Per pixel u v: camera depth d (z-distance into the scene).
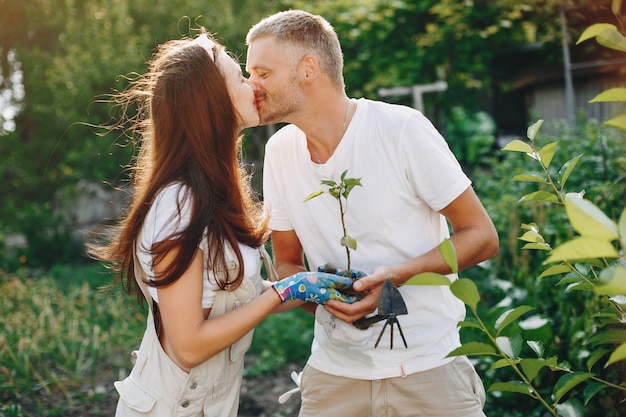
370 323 2.00
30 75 10.66
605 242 1.04
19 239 11.30
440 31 9.58
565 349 3.35
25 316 5.65
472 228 2.07
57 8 10.93
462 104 10.48
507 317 1.51
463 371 2.22
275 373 5.08
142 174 2.04
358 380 2.19
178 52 1.94
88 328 5.41
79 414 4.26
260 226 2.02
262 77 2.11
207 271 1.86
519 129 14.15
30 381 4.68
